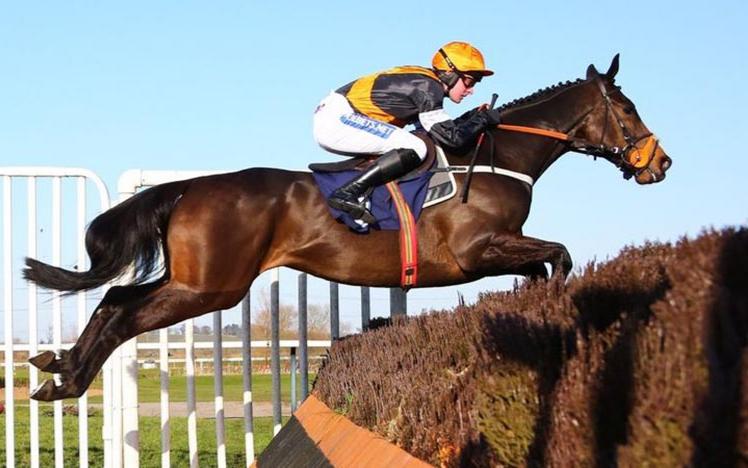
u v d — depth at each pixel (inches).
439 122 207.8
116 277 207.2
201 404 561.6
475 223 209.8
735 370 64.6
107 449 233.3
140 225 206.4
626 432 77.2
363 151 208.7
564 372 89.9
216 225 202.4
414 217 207.0
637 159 231.0
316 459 169.2
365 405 158.2
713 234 76.4
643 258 101.3
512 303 136.5
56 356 199.0
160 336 237.3
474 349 118.3
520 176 217.8
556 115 228.7
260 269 207.9
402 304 244.8
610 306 95.9
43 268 204.8
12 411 230.7
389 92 209.6
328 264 208.2
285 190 207.8
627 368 80.0
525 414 96.4
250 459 243.1
